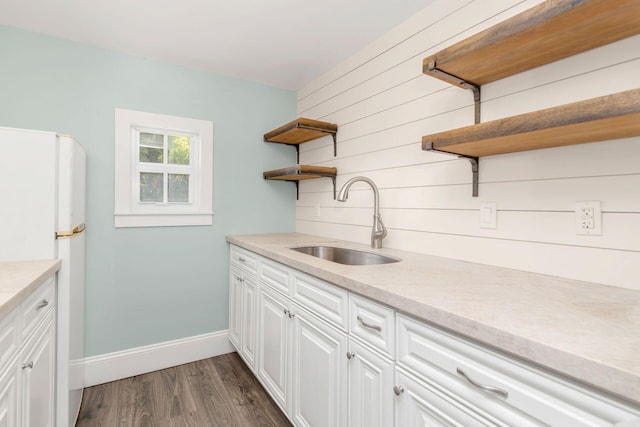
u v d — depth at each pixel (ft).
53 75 6.65
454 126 5.16
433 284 3.55
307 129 7.67
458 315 2.58
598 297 3.08
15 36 6.34
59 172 5.02
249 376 7.47
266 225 9.29
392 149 6.35
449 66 4.16
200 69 8.25
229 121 8.70
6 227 4.71
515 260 4.37
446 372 2.82
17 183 4.76
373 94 6.83
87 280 7.01
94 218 7.06
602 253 3.58
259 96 9.14
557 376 2.09
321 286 4.57
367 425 3.68
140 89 7.53
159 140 7.95
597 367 1.82
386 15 5.95
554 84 4.00
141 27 6.37
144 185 7.79
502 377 2.39
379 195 6.66
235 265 8.22
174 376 7.45
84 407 6.23
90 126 6.99
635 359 1.84
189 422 5.82
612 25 3.21
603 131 3.17
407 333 3.22
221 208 8.62
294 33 6.59
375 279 3.77
